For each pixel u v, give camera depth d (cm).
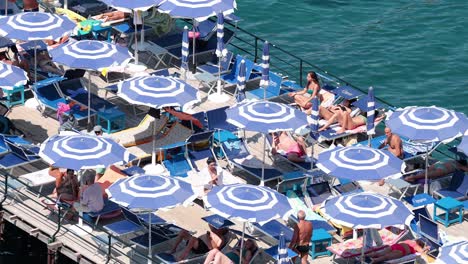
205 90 8312
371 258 6550
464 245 6128
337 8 11519
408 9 11575
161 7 8006
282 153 7450
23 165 7338
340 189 7206
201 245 6506
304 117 7031
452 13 11500
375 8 11588
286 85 8269
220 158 7544
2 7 8838
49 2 9088
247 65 8225
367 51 10762
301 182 7150
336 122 7831
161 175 6431
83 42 7500
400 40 10975
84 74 8181
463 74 10444
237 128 7512
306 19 11294
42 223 6844
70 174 6850
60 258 6850
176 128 7538
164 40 8494
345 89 8019
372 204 6303
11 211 6931
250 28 11106
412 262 6581
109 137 7250
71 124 7588
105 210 6744
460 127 7062
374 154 6712
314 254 6706
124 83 7275
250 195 6284
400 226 6500
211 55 8494
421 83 10319
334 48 10800
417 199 7100
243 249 6506
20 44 8338
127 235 6794
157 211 7031
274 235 6656
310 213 6919
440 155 9369
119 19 8775
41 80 8106
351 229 6831
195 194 6362
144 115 7981
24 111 7938
